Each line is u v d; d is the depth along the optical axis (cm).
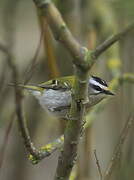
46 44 1002
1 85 894
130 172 1055
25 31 1542
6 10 1296
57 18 454
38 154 720
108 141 1442
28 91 1087
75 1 1133
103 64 1287
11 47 1252
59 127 1118
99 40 1252
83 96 551
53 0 1113
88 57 490
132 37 1258
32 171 1480
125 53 1265
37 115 1315
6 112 1187
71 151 633
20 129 668
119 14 1239
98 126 1474
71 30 1130
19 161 1355
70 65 1170
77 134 611
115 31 1238
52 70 1037
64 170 662
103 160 1433
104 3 1270
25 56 1518
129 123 677
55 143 762
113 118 1286
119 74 1123
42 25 817
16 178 1348
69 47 473
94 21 1258
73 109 578
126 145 1114
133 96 1269
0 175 1345
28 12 1451
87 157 1055
